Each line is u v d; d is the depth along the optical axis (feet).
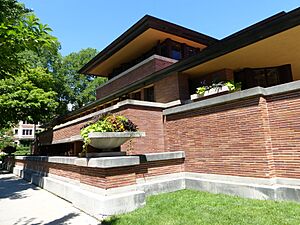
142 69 44.86
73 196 21.56
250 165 20.13
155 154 24.04
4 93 56.34
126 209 17.79
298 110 18.25
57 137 50.57
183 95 34.83
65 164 26.07
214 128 23.54
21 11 40.98
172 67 34.71
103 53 54.85
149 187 22.76
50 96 62.34
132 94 45.75
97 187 18.70
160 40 47.11
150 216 16.35
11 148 68.03
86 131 19.03
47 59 98.22
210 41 49.01
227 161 22.00
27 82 59.06
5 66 13.78
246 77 35.06
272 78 35.60
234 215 15.58
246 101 20.94
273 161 19.31
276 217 14.73
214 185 22.67
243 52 29.14
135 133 20.08
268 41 26.23
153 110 31.63
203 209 17.34
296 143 18.12
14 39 11.66
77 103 118.21
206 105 24.18
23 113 58.80
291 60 33.42
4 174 51.16
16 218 18.07
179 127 27.86
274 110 19.71
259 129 19.74
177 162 26.17
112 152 20.86
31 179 37.68
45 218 17.83
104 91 59.00
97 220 16.87
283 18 22.38
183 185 25.67
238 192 20.56
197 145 25.22
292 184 18.02
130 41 47.44
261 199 18.85
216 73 35.12
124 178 18.83
